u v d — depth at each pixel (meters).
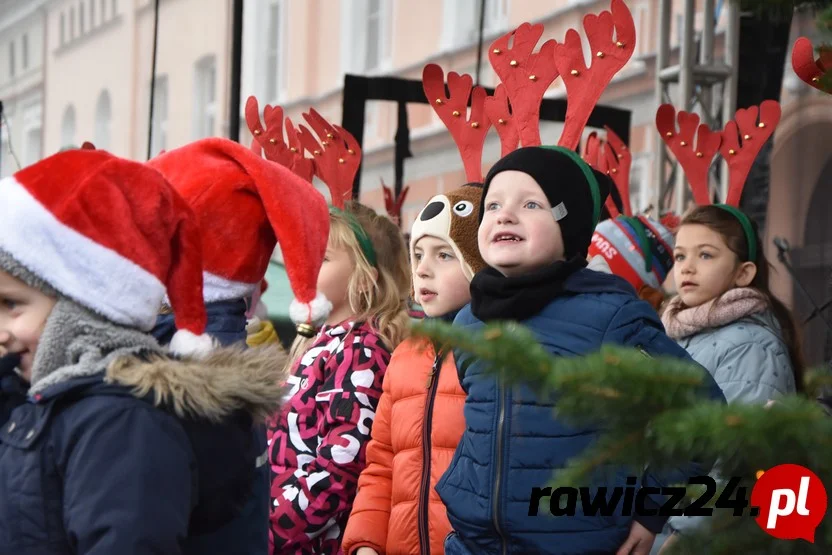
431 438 2.96
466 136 3.47
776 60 6.51
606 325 2.48
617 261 4.42
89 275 1.88
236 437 1.98
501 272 2.64
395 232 3.74
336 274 3.58
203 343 2.01
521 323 2.53
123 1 13.96
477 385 2.55
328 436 3.35
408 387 3.10
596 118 7.36
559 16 8.56
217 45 12.52
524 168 2.64
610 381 1.25
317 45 11.58
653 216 6.56
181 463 1.86
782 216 6.87
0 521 1.85
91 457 1.81
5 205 1.87
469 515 2.51
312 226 2.46
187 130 12.84
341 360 3.42
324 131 4.28
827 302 5.68
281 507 3.32
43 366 1.89
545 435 2.42
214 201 2.34
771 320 3.71
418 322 1.36
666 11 6.59
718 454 1.24
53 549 1.83
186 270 2.00
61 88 15.18
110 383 1.85
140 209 1.93
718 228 3.79
